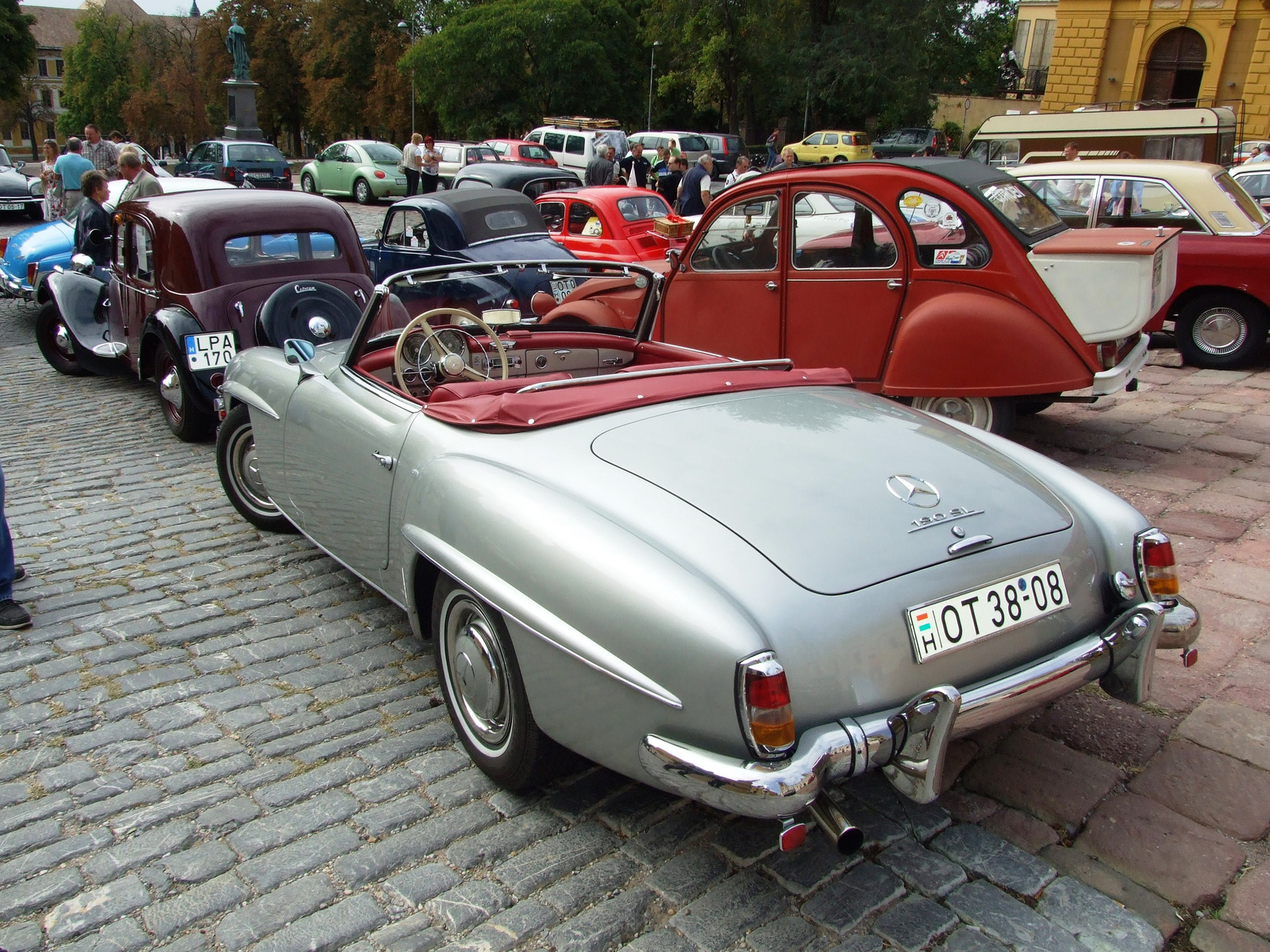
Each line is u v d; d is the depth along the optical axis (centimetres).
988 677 236
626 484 253
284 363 432
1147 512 514
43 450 670
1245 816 275
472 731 293
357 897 245
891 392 577
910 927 234
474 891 247
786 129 4353
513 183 1361
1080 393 540
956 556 236
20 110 10000
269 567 463
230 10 6197
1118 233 555
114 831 272
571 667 236
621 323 431
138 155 912
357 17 5534
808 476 255
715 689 207
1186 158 1227
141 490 581
